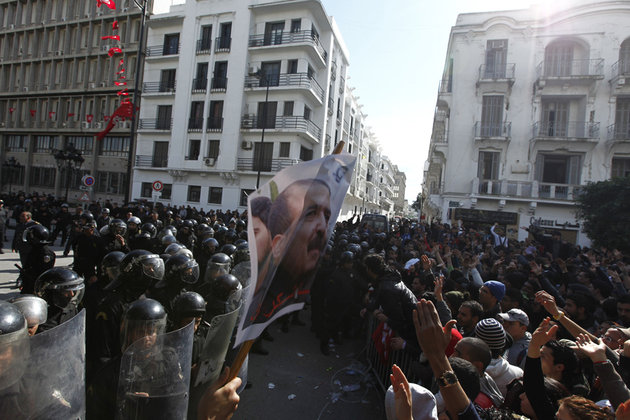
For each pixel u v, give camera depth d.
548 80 21.38
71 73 32.28
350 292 5.29
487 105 22.52
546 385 2.23
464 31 23.02
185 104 26.77
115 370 1.85
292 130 24.44
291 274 1.48
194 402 2.03
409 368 3.45
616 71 20.81
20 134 34.31
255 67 25.80
